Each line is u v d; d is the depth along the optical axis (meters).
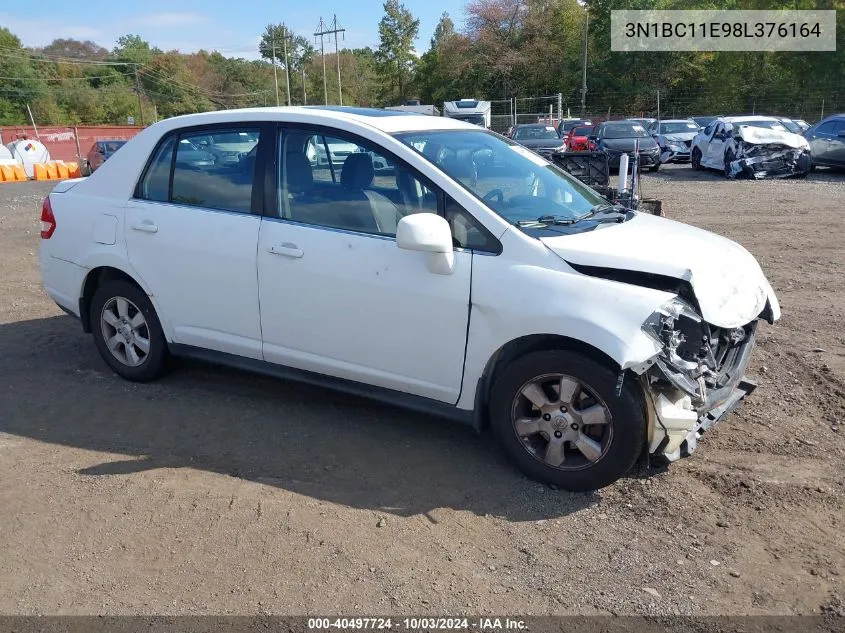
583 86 55.50
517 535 3.38
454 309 3.77
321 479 3.88
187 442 4.31
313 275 4.15
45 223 5.33
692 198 15.21
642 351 3.32
